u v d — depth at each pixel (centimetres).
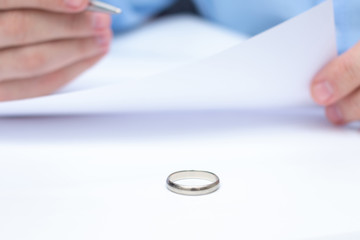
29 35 47
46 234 33
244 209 35
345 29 61
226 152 41
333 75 43
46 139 43
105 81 52
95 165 40
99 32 48
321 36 42
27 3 46
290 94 46
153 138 44
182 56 63
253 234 33
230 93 45
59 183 37
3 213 35
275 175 38
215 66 42
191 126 46
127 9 77
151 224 34
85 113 48
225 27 84
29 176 38
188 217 34
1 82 49
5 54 48
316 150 42
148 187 37
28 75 48
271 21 78
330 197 36
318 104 46
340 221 34
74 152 41
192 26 79
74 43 49
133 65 59
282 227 34
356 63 43
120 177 38
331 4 41
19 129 45
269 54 42
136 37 75
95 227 34
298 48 42
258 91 45
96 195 36
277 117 48
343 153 41
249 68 43
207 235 33
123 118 48
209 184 37
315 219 34
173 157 41
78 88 50
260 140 43
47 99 44
